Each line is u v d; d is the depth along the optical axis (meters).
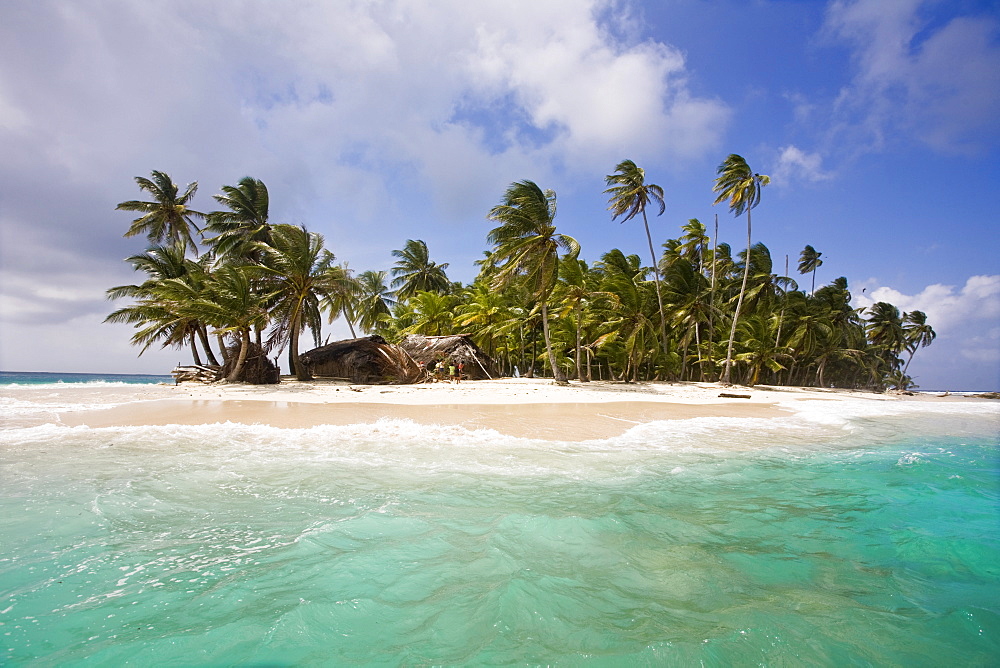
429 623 2.71
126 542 3.71
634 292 25.77
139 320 25.67
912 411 18.88
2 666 2.23
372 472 6.03
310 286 25.06
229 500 4.79
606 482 5.86
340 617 2.75
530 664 2.35
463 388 20.86
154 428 8.78
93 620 2.64
